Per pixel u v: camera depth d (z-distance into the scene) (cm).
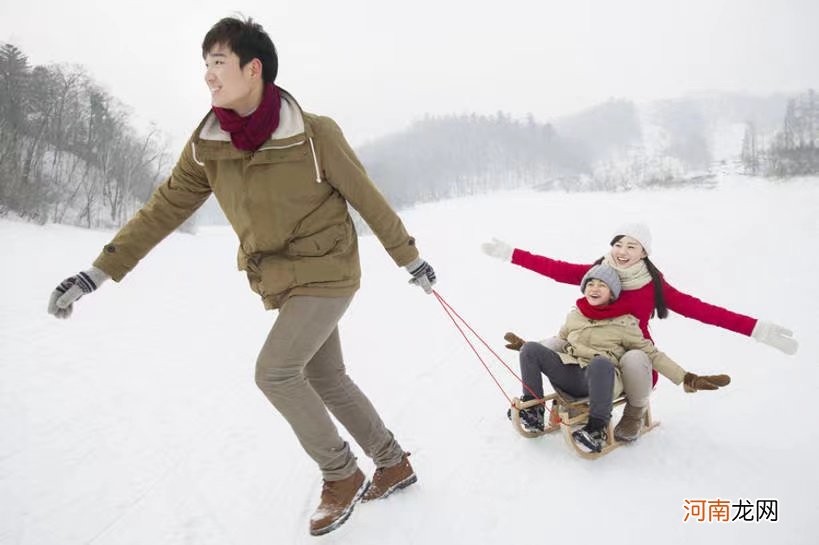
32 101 3872
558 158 10850
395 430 351
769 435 321
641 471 285
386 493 260
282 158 204
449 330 641
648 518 244
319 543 234
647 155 10544
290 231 215
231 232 3369
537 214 2438
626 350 318
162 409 416
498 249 366
